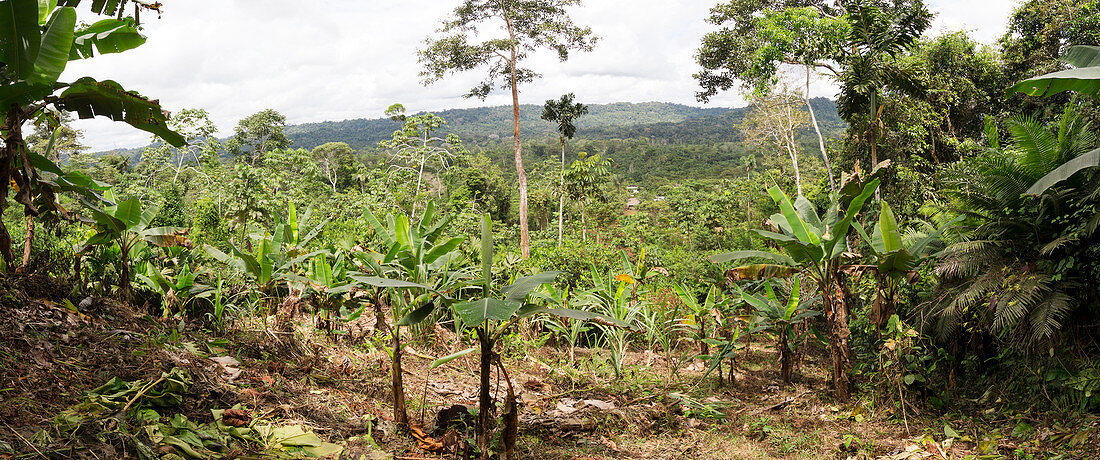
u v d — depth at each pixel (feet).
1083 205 18.01
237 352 18.07
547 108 105.40
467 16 54.90
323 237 36.29
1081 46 18.86
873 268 21.99
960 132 64.13
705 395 24.09
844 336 22.29
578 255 42.57
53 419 10.32
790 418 20.63
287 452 11.91
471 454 13.92
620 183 305.12
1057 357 18.10
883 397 20.56
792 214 22.20
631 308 28.02
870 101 41.78
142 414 11.34
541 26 53.72
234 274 23.94
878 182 19.93
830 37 53.57
